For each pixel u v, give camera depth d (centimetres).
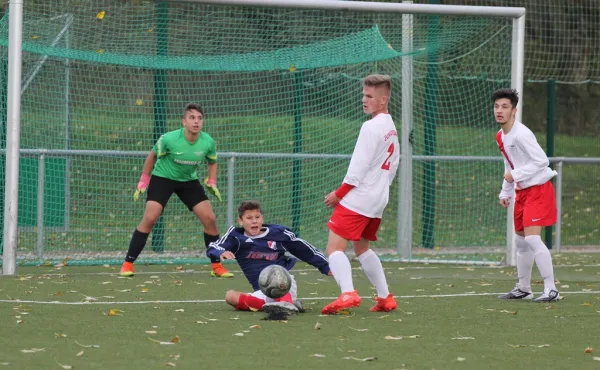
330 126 4812
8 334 2075
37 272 3488
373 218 2464
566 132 6488
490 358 1862
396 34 4259
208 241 3512
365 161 2400
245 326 2233
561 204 4703
